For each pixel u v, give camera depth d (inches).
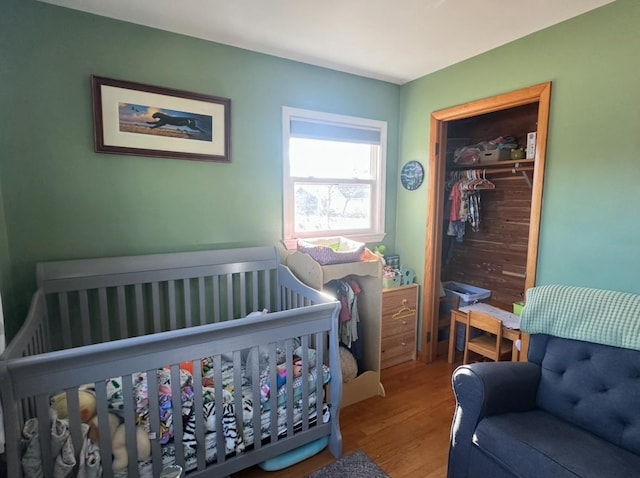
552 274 82.3
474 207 127.8
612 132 70.9
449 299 127.3
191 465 59.2
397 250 127.2
